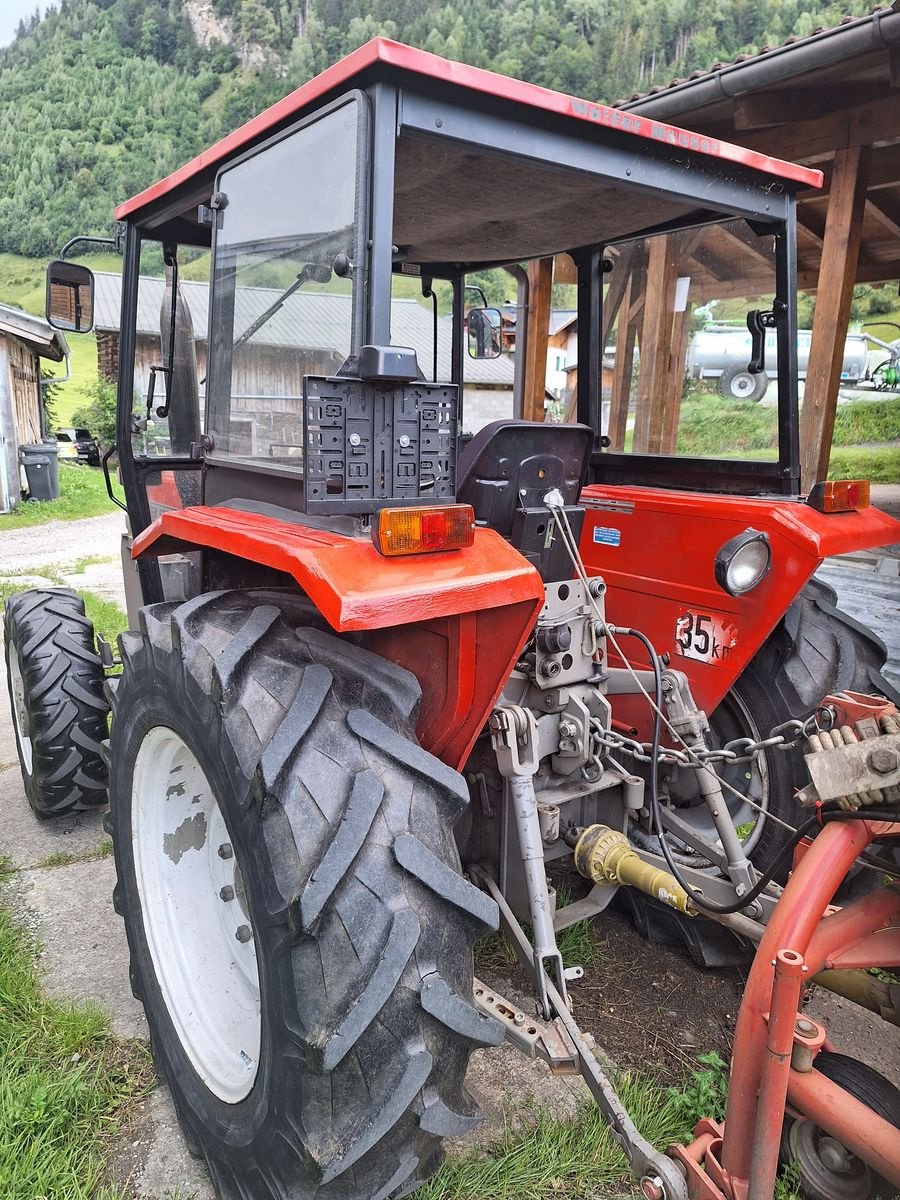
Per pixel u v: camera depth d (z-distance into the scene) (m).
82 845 3.48
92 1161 2.04
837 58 4.88
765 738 2.77
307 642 1.84
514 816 2.27
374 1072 1.52
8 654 3.79
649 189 2.20
